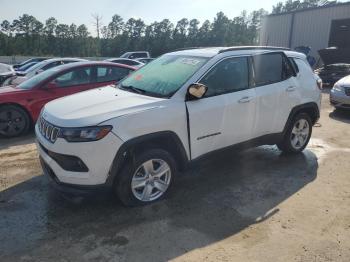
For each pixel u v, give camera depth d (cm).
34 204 395
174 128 382
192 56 454
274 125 499
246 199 411
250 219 367
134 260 299
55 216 368
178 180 464
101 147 339
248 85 459
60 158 351
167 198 409
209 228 349
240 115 445
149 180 389
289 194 425
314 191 434
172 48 7075
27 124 678
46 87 692
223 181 462
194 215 373
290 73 520
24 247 315
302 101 531
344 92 877
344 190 438
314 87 552
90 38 7194
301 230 347
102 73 756
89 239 328
